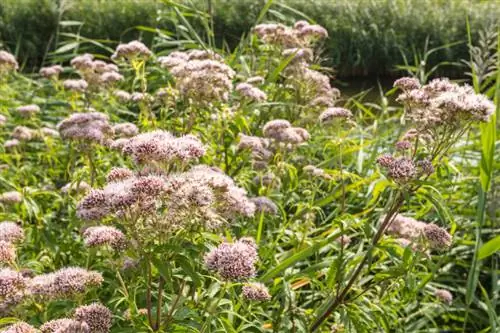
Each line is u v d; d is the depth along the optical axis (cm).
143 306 424
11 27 1855
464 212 673
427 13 1944
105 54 1733
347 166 788
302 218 599
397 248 425
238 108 649
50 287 351
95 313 334
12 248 379
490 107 413
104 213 363
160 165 378
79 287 350
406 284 471
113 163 667
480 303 570
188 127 595
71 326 320
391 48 1881
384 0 1962
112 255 372
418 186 425
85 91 789
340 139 614
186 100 591
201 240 357
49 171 724
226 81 571
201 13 841
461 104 411
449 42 1892
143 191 330
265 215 556
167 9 1752
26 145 831
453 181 695
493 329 480
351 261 471
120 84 967
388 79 1848
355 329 467
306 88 786
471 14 1939
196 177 360
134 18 1972
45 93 1039
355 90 1627
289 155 669
